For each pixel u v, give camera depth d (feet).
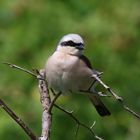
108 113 31.68
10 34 48.14
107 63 46.50
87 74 27.94
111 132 46.98
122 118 47.60
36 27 47.73
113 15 47.60
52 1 48.75
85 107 45.88
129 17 47.80
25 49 47.11
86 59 28.73
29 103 45.65
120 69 46.83
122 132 47.52
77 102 45.78
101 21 46.80
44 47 47.11
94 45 46.21
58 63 27.84
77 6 48.57
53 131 45.57
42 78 27.61
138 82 47.26
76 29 46.73
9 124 43.55
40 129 44.78
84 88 28.37
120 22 47.37
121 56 46.98
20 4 48.44
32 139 24.59
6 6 48.88
